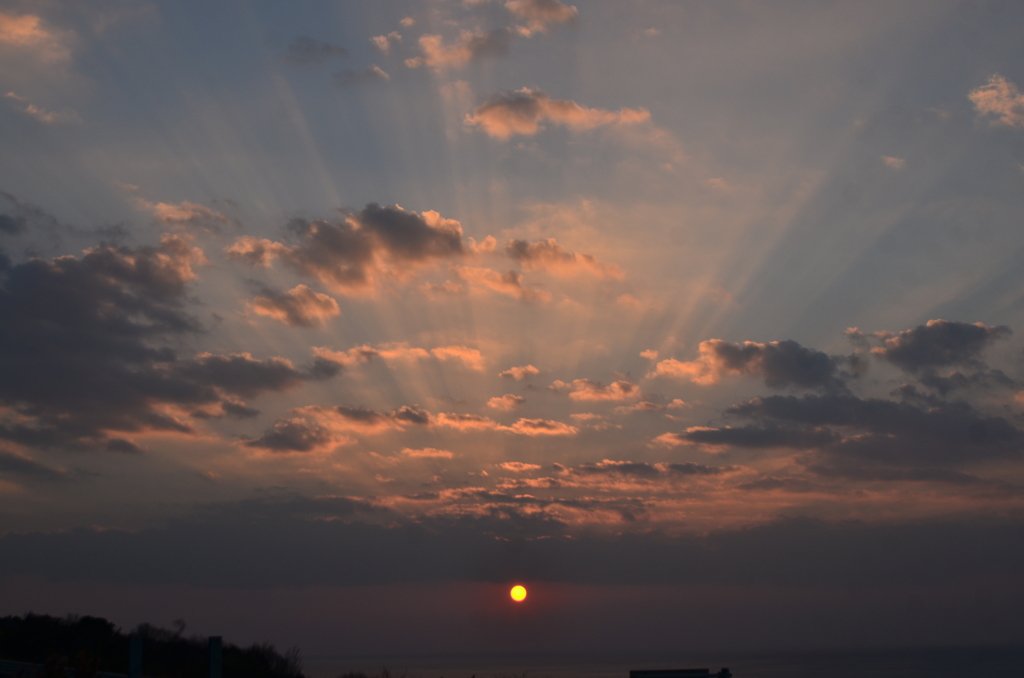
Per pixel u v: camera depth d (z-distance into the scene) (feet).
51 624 101.71
